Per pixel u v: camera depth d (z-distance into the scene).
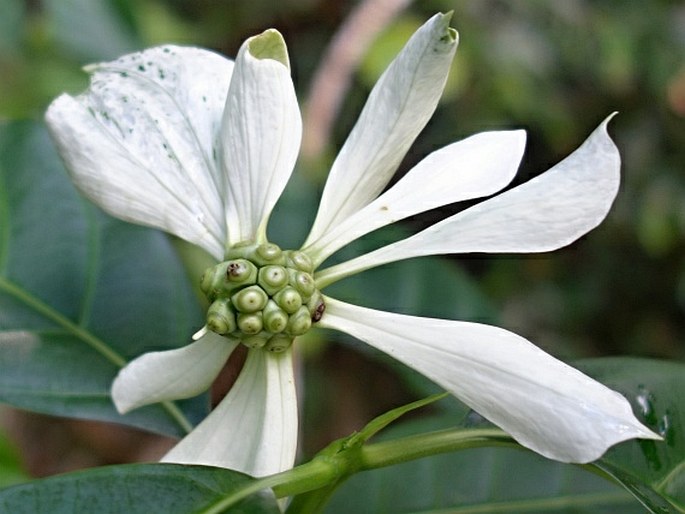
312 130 0.29
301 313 0.12
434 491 0.18
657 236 0.51
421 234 0.12
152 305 0.18
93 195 0.13
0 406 0.45
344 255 0.20
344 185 0.13
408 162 0.31
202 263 0.33
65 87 0.36
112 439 0.46
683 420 0.14
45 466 0.44
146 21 0.40
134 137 0.13
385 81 0.13
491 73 0.46
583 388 0.11
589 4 0.50
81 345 0.18
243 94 0.12
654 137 0.51
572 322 0.53
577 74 0.50
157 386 0.13
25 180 0.19
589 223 0.12
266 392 0.12
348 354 0.50
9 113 0.36
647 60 0.51
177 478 0.11
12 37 0.36
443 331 0.11
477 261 0.51
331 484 0.12
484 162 0.13
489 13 0.47
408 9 0.45
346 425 0.48
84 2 0.27
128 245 0.19
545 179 0.12
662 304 0.54
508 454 0.18
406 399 0.50
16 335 0.17
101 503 0.10
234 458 0.12
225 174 0.13
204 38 0.47
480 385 0.11
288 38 0.48
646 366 0.15
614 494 0.17
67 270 0.18
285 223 0.21
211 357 0.12
